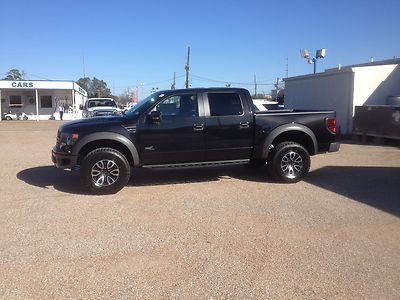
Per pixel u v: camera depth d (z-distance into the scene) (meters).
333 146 9.04
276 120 8.63
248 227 5.82
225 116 8.41
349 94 17.72
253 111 8.59
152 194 7.75
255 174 9.61
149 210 6.69
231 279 4.25
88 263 4.65
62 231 5.69
